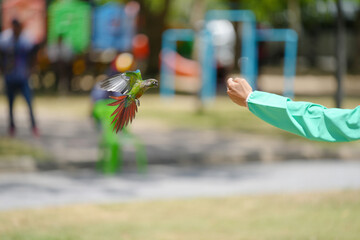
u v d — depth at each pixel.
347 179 17.78
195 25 35.75
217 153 20.84
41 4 38.59
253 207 13.52
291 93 45.59
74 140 23.36
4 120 29.20
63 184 16.41
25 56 22.25
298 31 58.25
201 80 35.09
